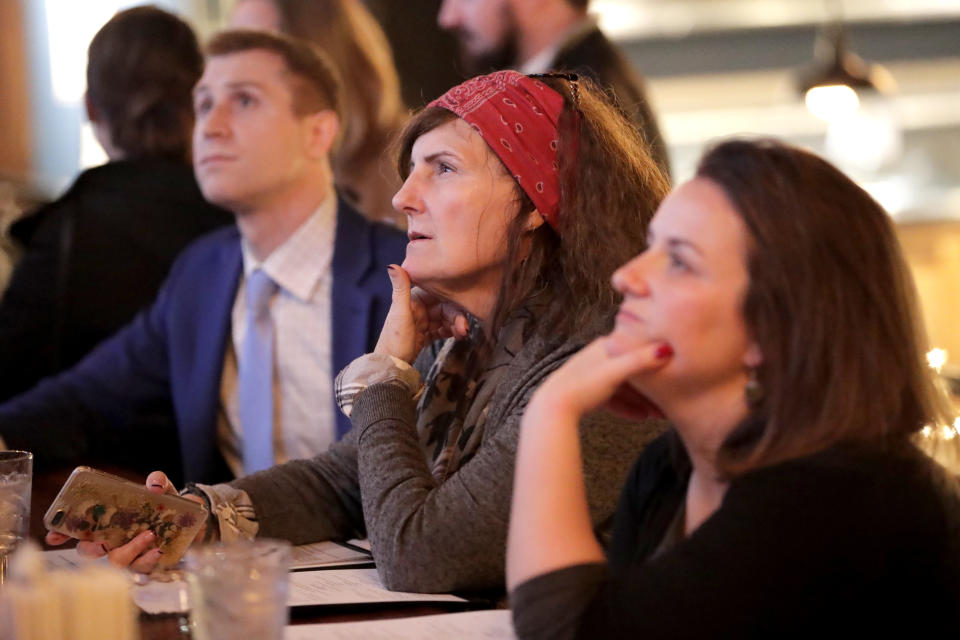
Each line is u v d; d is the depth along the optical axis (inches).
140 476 174.4
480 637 89.5
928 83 406.9
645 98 250.4
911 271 79.6
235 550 75.8
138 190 220.5
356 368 118.8
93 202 219.9
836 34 324.2
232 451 183.2
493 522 105.4
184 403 183.0
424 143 119.6
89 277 218.4
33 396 191.9
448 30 292.2
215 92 176.6
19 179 330.0
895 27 404.5
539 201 116.8
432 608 102.5
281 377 177.2
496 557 105.7
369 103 231.6
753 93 411.5
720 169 77.9
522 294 118.6
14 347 217.9
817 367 74.1
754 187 75.8
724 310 75.9
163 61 223.8
